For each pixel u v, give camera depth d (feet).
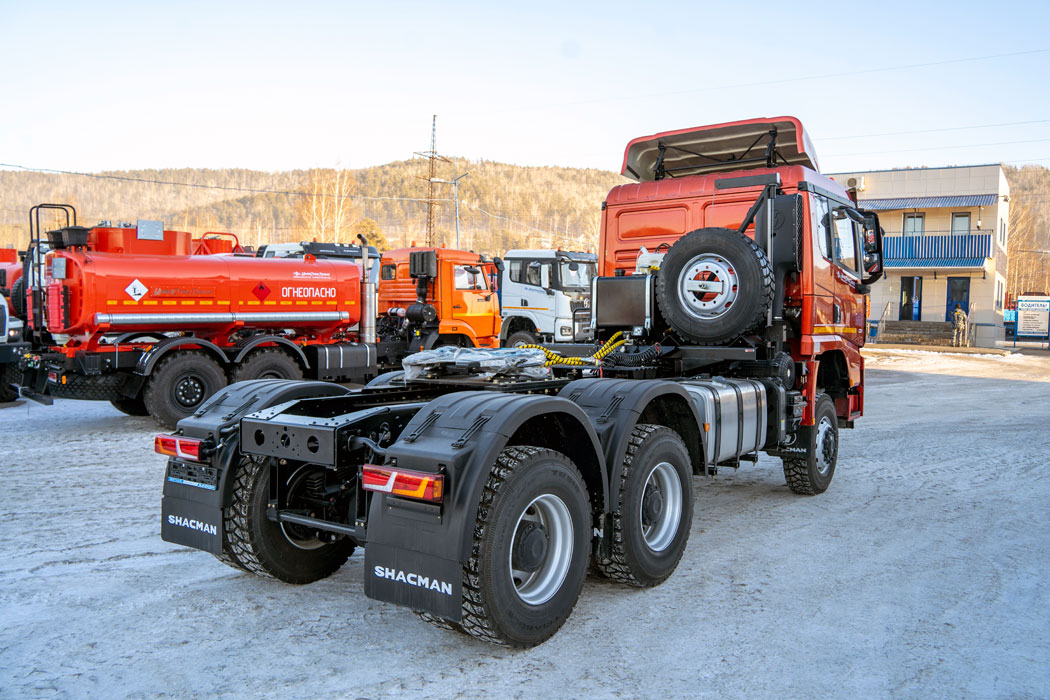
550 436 12.55
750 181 20.81
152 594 13.12
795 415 19.79
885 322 112.57
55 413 35.65
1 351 37.29
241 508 12.82
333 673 10.26
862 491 22.15
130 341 30.60
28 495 19.89
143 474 22.57
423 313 44.19
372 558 10.67
